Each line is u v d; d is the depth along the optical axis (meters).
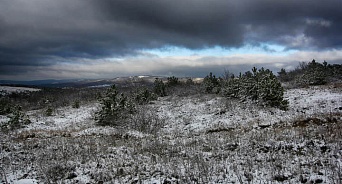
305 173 7.88
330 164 8.31
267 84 23.36
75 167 10.45
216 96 33.28
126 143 15.45
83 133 19.44
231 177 8.23
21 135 18.67
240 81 29.69
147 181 8.45
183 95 39.03
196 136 16.97
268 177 7.86
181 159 11.11
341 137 11.19
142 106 31.53
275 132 13.83
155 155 12.30
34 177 9.41
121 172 9.54
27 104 44.91
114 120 23.88
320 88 30.17
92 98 45.62
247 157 10.50
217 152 11.82
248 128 17.03
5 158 11.88
